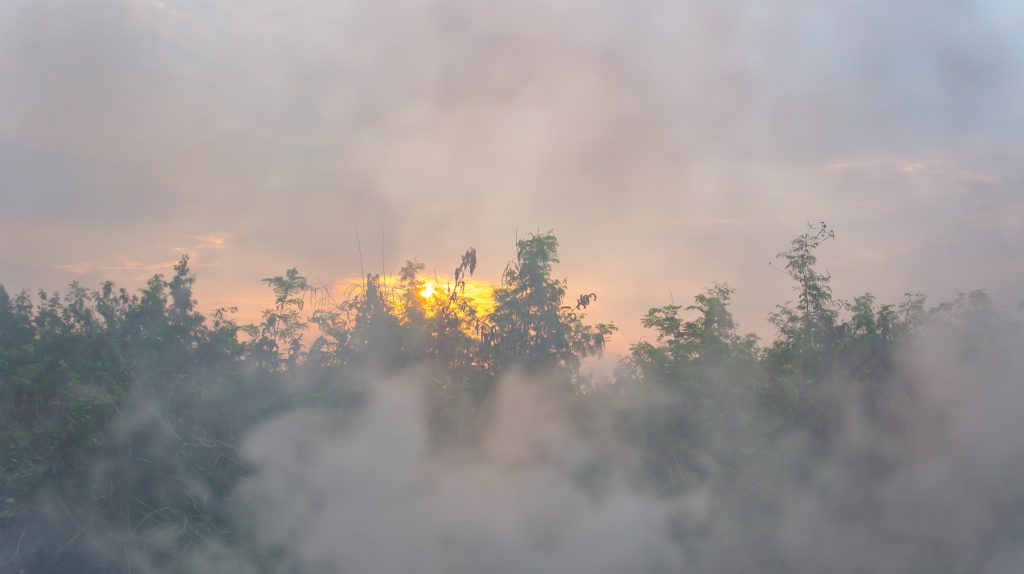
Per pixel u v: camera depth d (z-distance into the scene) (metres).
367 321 8.70
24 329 8.82
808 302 9.24
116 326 8.80
